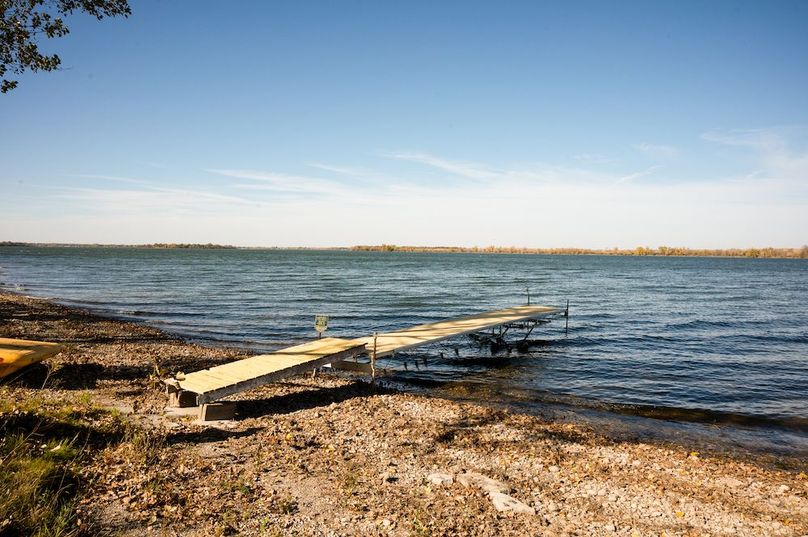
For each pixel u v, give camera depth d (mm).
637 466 10539
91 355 18484
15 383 13312
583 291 58188
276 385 16062
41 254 174250
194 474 8344
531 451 11094
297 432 11203
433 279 76125
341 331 29875
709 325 33625
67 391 13219
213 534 6562
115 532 6398
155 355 19656
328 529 6973
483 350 25578
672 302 47250
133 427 10258
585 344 27047
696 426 14266
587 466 10344
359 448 10453
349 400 14719
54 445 8320
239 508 7328
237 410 12891
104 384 14336
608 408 15836
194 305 40938
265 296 48250
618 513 8211
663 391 18000
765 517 8359
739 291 60188
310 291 53812
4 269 86000
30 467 7211
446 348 25875
